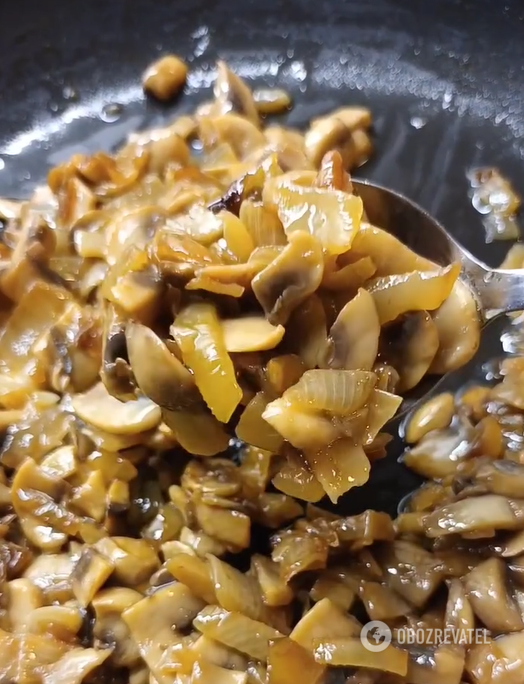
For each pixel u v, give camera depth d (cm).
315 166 18
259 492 14
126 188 18
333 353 12
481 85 19
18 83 21
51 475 15
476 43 19
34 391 16
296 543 14
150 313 12
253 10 21
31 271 16
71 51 21
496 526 14
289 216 12
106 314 14
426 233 15
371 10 20
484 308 15
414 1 20
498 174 18
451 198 18
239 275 12
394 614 13
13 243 17
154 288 12
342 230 11
